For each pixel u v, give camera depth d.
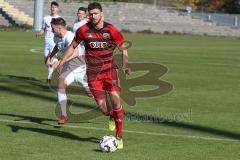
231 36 151.25
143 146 22.78
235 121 28.80
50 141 23.28
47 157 20.70
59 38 30.73
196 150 22.28
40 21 130.62
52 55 31.86
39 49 78.50
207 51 86.94
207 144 23.38
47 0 153.12
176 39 123.94
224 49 93.50
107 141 21.56
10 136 24.03
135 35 136.38
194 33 153.75
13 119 27.89
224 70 56.44
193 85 43.47
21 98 35.09
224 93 39.28
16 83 42.56
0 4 145.00
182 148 22.58
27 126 26.23
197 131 26.08
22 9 146.88
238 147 22.91
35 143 22.86
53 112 30.05
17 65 56.16
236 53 84.12
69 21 152.12
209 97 37.16
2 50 75.12
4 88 39.66
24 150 21.67
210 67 59.53
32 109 30.98
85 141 23.42
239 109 32.53
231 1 191.75
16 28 134.50
